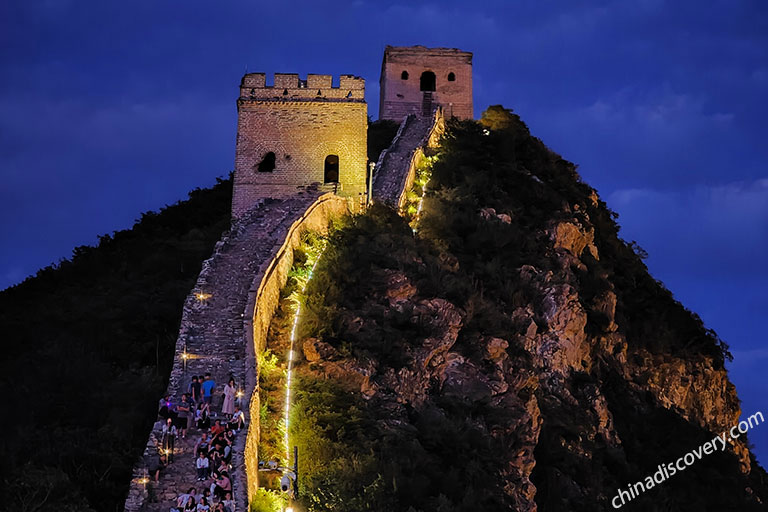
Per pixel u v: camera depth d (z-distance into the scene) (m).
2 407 40.00
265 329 46.41
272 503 34.88
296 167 65.69
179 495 33.19
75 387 41.50
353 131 66.12
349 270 53.78
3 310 55.38
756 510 64.31
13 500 32.69
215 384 39.69
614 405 66.62
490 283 61.97
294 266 52.97
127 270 60.19
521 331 60.09
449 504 39.34
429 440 45.09
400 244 58.28
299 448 39.31
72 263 64.00
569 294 64.31
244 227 55.38
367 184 73.56
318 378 44.75
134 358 45.38
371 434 42.66
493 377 52.00
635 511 56.66
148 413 39.41
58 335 48.44
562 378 61.38
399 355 49.19
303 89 66.56
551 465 54.16
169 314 50.22
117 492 34.25
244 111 66.12
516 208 74.38
